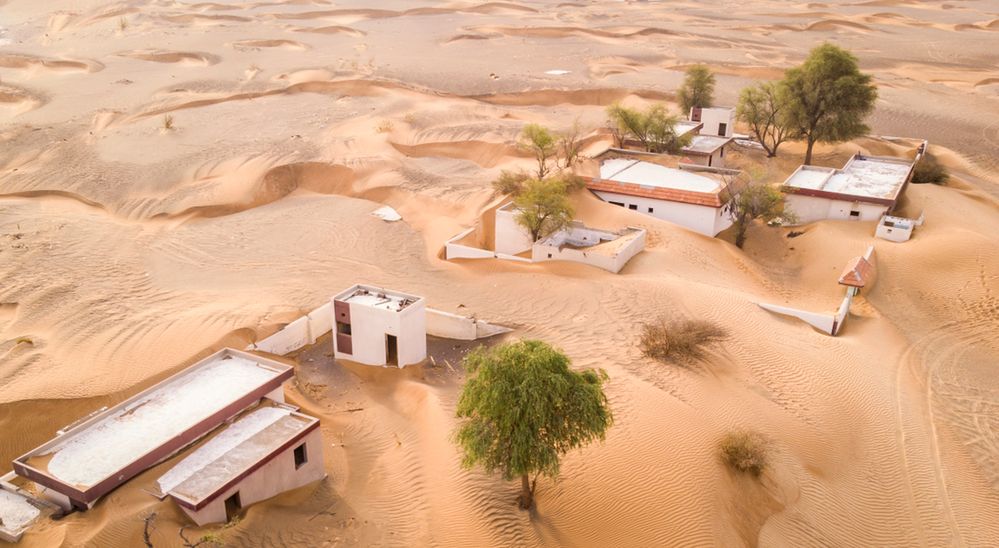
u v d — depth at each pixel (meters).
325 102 74.44
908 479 23.81
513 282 35.47
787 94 56.66
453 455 22.11
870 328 33.66
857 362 29.53
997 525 22.53
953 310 36.06
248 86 81.06
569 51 104.75
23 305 32.91
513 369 18.88
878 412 26.62
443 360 29.45
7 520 18.23
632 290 33.34
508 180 48.12
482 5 138.88
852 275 35.59
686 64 97.12
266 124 65.56
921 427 26.52
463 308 33.09
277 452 20.09
